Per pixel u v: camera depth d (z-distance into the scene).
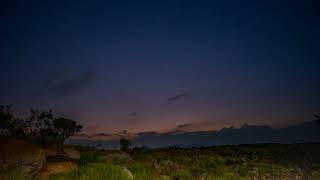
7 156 13.57
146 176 16.83
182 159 27.34
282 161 27.09
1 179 12.48
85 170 15.24
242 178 21.42
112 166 16.11
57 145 18.91
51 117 20.17
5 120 19.11
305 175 14.83
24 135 19.25
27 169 13.70
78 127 20.91
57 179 13.98
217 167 24.94
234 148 42.16
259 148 41.50
